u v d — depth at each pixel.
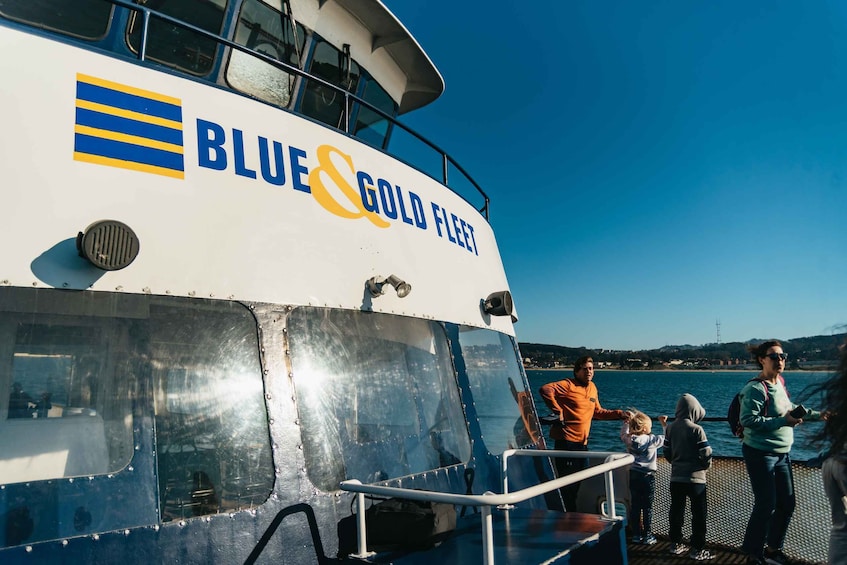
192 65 5.00
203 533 2.87
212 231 3.30
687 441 6.90
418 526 3.24
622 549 3.65
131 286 2.96
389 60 6.90
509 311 5.27
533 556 3.04
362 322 3.94
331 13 5.91
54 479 2.60
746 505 7.20
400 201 4.58
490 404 4.91
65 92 2.96
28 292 2.70
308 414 3.43
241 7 5.14
